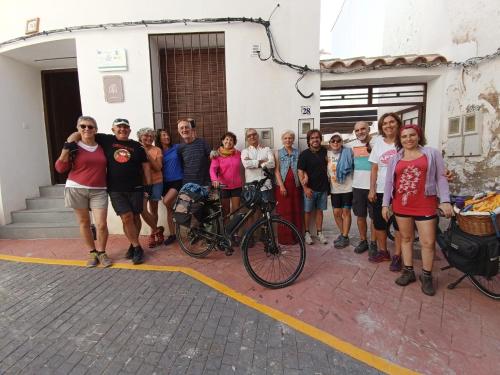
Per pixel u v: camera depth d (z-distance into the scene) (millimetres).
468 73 4746
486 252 2666
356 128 3814
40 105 5637
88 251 4227
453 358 2107
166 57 4750
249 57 4332
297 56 4312
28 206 5293
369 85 5188
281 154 4230
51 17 4465
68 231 4816
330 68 4523
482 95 4559
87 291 3088
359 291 3002
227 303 2828
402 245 3078
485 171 4551
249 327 2475
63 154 3318
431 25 5770
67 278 3391
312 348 2229
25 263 3846
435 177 2828
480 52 4617
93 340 2336
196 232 3758
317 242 4379
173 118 4789
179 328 2469
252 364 2082
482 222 2678
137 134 4129
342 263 3654
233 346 2256
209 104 4781
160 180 4199
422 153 2816
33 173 5461
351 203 4074
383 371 2014
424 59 4723
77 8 4391
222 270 3508
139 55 4398
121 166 3570
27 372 2029
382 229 3600
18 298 2967
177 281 3275
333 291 3010
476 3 4645
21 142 5238
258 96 4391
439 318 2545
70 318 2623
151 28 4340
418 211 2846
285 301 2852
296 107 4383
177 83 4793
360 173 3781
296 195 4246
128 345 2277
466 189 4867
